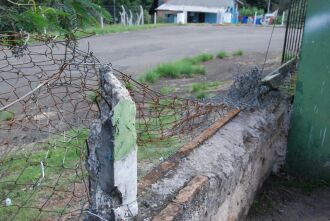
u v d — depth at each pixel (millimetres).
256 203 4125
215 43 17391
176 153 2984
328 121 4492
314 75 4441
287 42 6680
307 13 4320
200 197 2525
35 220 2189
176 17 40844
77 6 2176
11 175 2844
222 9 42938
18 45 1953
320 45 4320
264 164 4277
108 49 14219
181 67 10219
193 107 3914
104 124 1664
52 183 2781
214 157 3084
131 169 1809
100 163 1732
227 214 3186
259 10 46062
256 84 4574
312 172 4715
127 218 1843
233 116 3963
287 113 4734
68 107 3223
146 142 3262
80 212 2191
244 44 17125
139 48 15055
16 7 2070
